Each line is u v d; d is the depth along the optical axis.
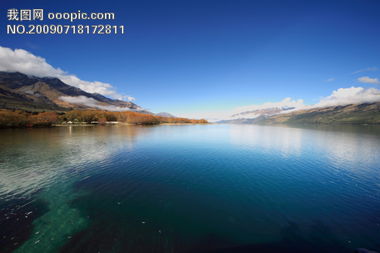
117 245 10.86
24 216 14.02
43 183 21.30
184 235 11.90
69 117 193.50
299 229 12.65
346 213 14.90
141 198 17.45
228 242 11.27
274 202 16.84
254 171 26.83
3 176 23.59
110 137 69.31
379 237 11.81
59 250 10.37
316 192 19.23
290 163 31.55
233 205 16.16
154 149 44.06
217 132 104.00
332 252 10.50
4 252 10.18
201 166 29.17
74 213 14.53
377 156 37.94
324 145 53.53
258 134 92.56
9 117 110.12
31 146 46.50
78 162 31.03
